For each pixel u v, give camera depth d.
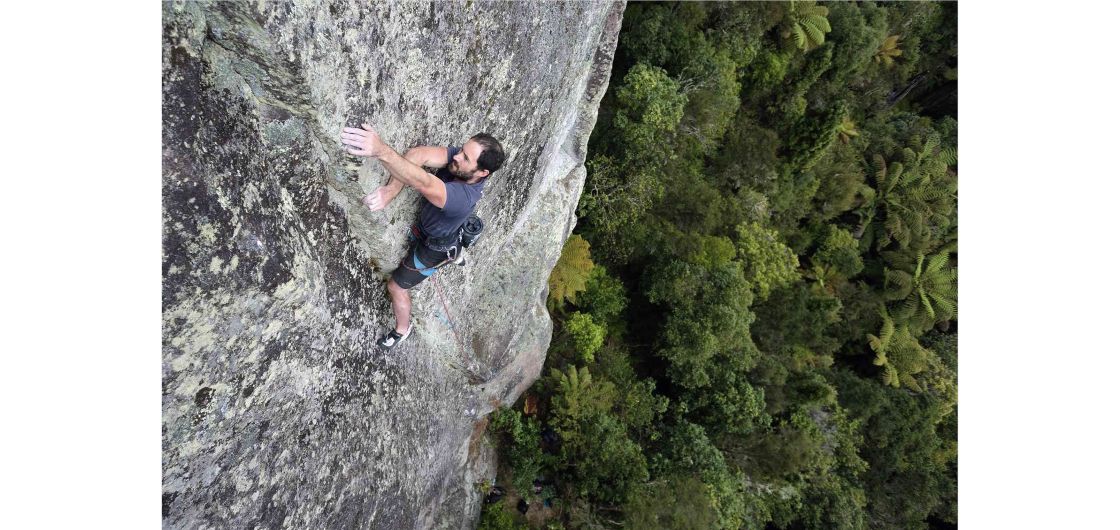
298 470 4.02
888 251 20.72
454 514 8.88
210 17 2.41
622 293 13.13
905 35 20.62
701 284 12.59
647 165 11.97
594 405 10.90
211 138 2.68
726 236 14.35
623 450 10.51
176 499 2.94
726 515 11.08
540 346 10.23
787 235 18.64
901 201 20.27
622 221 12.26
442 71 3.80
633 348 13.98
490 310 7.60
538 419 11.16
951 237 20.19
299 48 2.67
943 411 18.34
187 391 2.79
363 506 5.09
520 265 7.98
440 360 6.88
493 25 4.05
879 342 18.98
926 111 24.11
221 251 2.80
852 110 20.62
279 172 3.22
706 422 13.12
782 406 14.07
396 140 3.71
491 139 3.38
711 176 15.06
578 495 10.60
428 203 3.86
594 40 6.53
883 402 17.09
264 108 2.97
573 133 8.49
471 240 4.10
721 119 13.63
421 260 4.24
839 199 19.14
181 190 2.52
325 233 3.79
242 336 3.09
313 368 3.97
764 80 15.27
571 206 8.97
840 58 16.52
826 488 13.84
